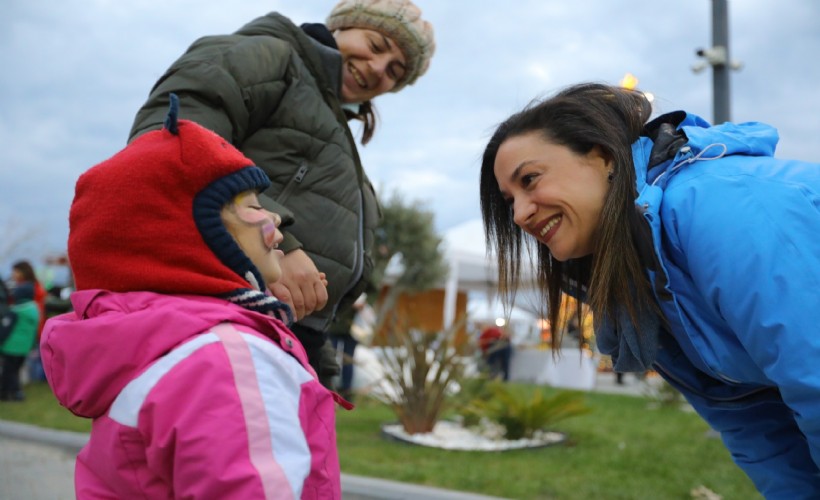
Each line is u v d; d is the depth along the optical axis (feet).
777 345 5.22
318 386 5.32
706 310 5.96
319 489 5.13
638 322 6.24
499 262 7.22
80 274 5.36
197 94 7.06
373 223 8.99
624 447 22.02
